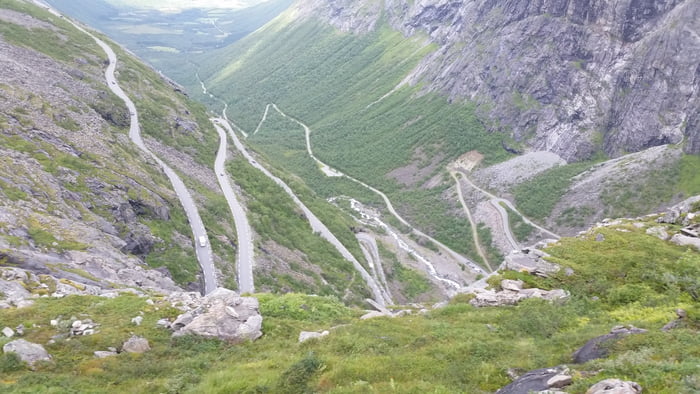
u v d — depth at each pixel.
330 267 104.62
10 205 48.53
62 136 82.69
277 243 100.38
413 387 18.73
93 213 61.28
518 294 35.12
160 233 71.94
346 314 34.34
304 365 21.39
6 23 150.25
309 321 31.59
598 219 166.25
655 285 34.56
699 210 47.59
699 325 21.02
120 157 90.44
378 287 108.12
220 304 29.78
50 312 27.75
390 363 21.89
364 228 160.50
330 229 134.00
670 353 17.05
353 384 19.58
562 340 23.25
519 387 17.23
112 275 43.56
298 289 82.31
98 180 71.00
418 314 33.72
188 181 107.25
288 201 133.50
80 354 23.66
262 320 29.58
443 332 27.28
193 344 26.08
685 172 164.25
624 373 15.84
